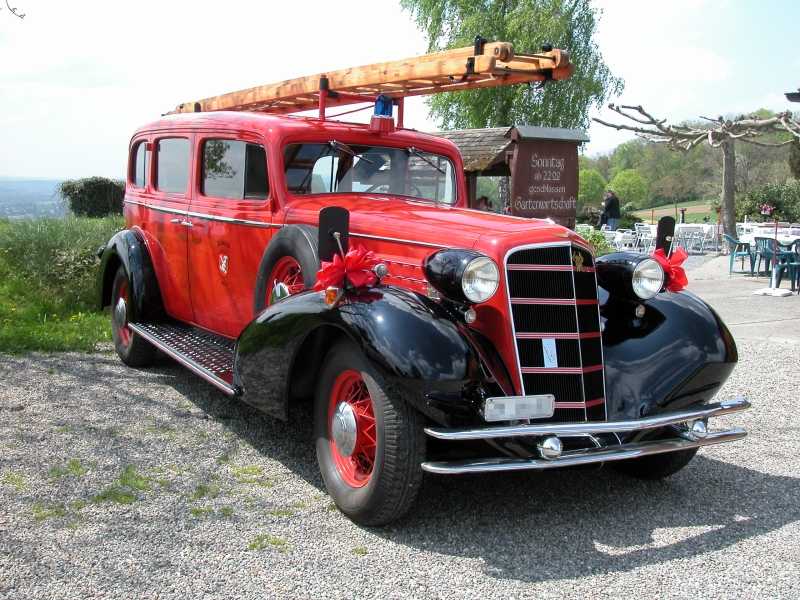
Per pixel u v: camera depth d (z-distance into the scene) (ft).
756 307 36.35
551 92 79.82
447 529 11.83
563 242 12.23
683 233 73.72
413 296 11.74
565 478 14.32
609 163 208.13
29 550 10.52
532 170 44.21
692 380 12.71
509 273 11.94
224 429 16.19
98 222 34.19
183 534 11.23
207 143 18.15
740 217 96.58
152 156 20.71
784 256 43.19
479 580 10.25
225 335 17.94
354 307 11.50
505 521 12.23
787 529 12.16
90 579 9.82
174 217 19.21
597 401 12.35
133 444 15.01
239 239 16.75
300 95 18.22
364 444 11.98
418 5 82.28
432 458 11.69
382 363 10.80
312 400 14.17
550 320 12.12
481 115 80.94
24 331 23.72
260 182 16.26
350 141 16.75
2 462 13.71
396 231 13.62
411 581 10.16
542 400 11.28
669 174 173.99
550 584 10.19
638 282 13.19
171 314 20.11
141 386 19.24
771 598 9.92
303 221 14.96
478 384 11.13
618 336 13.47
